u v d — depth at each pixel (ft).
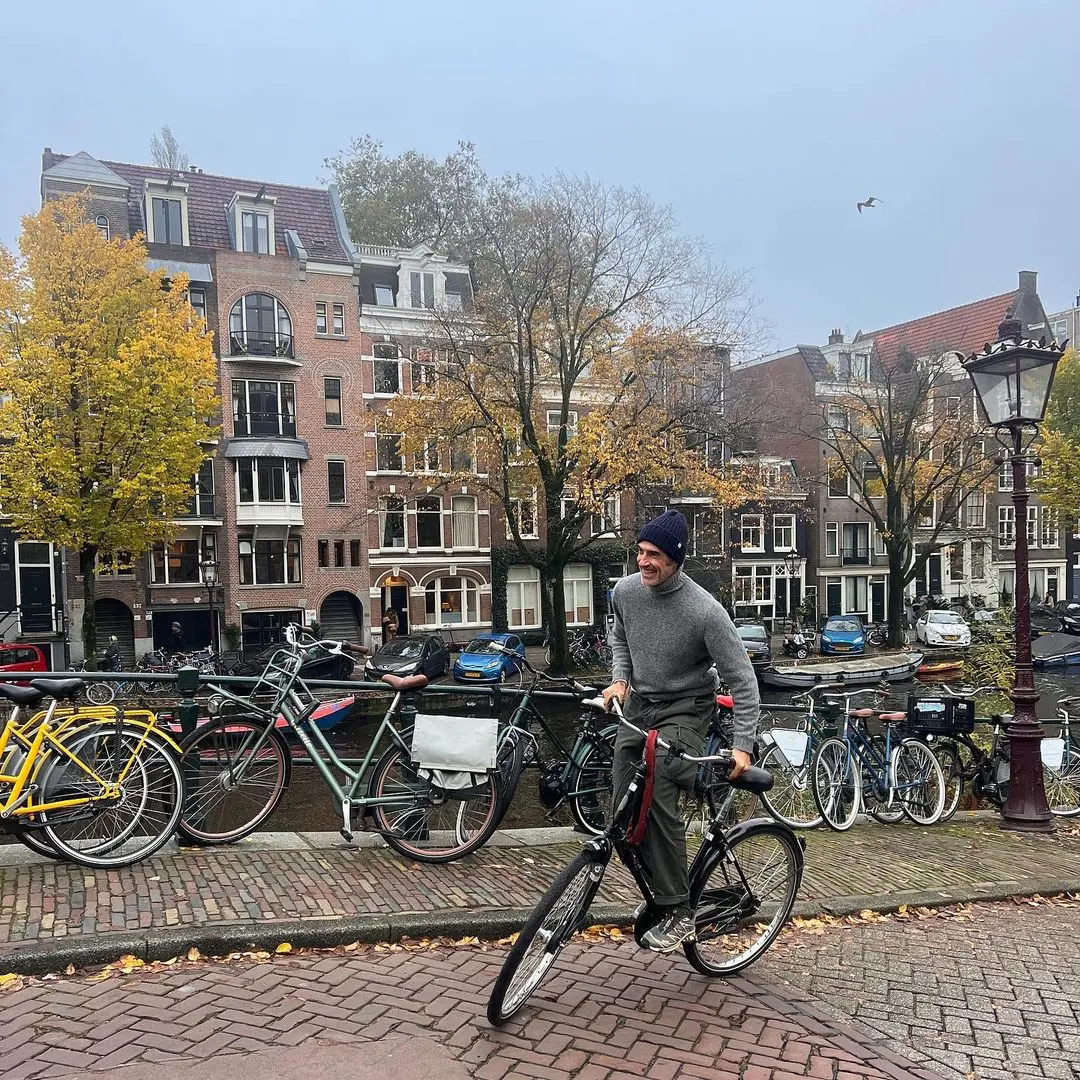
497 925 13.83
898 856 20.65
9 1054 9.60
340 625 105.91
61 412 68.44
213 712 17.20
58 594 91.86
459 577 110.63
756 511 129.39
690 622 11.57
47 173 89.76
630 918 14.56
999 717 26.50
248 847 16.81
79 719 15.29
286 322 100.17
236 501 96.48
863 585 144.56
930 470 113.70
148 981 11.53
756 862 13.20
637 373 80.59
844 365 142.20
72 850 14.97
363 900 14.37
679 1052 10.41
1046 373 24.88
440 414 82.69
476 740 17.13
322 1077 9.39
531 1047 10.32
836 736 24.64
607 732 20.76
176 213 97.04
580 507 80.48
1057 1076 10.41
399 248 109.40
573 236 75.72
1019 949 14.73
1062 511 110.83
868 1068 10.29
